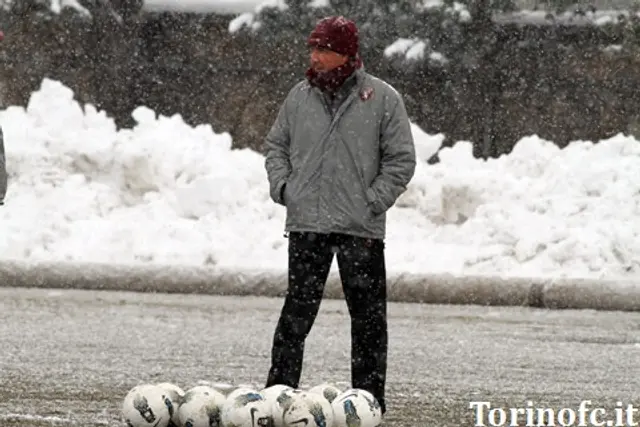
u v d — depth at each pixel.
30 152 68.69
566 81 105.19
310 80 30.69
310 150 30.55
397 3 103.25
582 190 64.50
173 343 45.00
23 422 30.31
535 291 57.59
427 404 34.16
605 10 105.12
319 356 42.62
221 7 108.56
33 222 64.94
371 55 104.19
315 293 30.83
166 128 72.69
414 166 30.62
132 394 28.56
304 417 27.23
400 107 30.73
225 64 107.62
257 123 107.19
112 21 108.12
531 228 61.81
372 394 30.55
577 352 44.62
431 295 58.12
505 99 105.31
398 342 46.38
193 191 65.88
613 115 104.94
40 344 43.91
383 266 30.83
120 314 52.78
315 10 105.00
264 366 40.31
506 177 66.00
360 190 30.39
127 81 108.38
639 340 48.00
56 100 72.94
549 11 104.62
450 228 63.44
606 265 59.88
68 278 61.03
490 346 45.75
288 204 30.69
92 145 69.12
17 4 105.88
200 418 28.12
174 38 108.19
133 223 65.00
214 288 60.22
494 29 104.44
